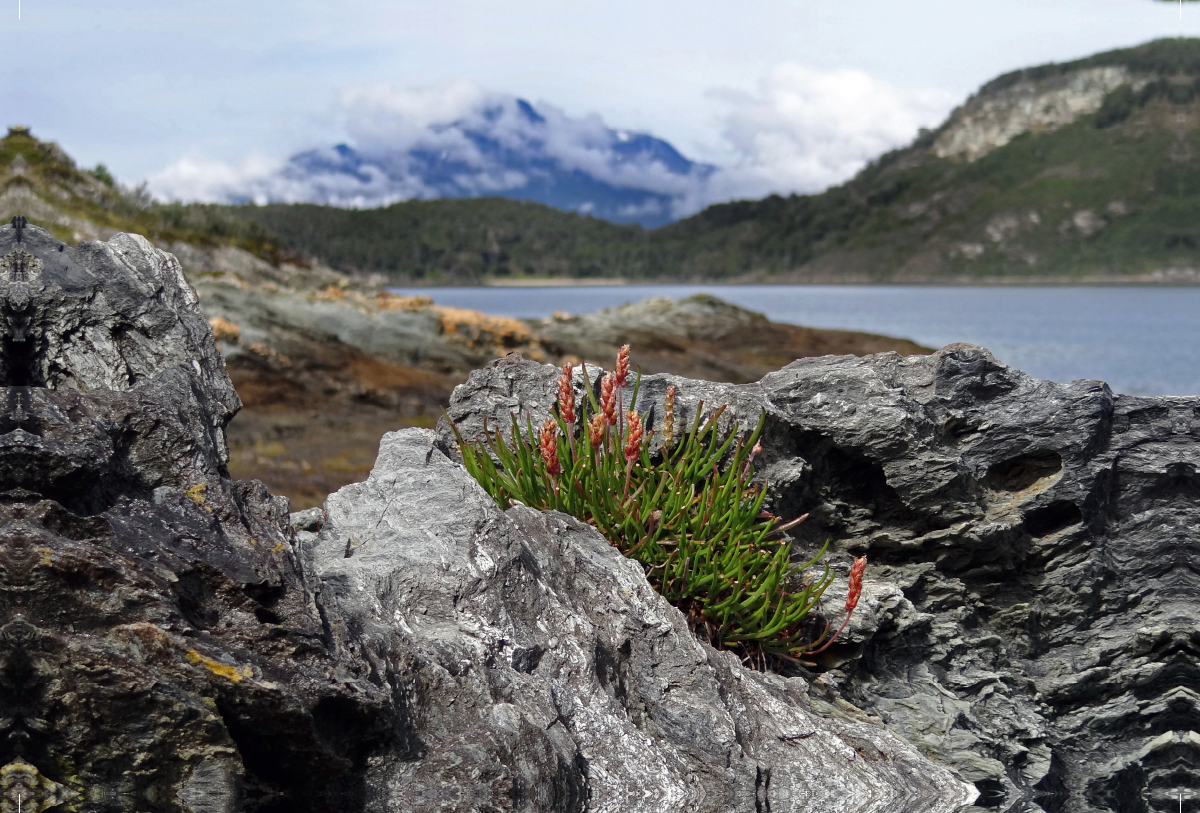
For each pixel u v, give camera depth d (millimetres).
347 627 358
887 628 512
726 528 488
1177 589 552
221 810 307
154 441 344
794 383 577
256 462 1572
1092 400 549
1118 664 544
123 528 322
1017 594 560
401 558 418
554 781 348
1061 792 509
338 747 328
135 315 381
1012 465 564
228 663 307
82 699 298
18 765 299
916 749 438
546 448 490
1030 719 517
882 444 552
